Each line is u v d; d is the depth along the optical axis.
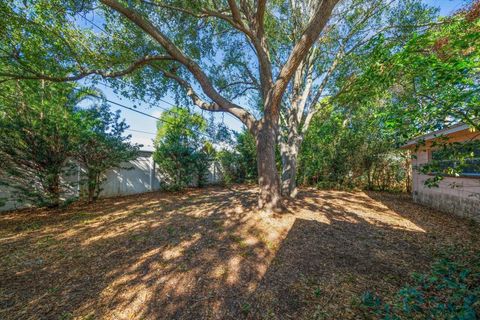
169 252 3.04
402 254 3.12
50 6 4.35
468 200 5.09
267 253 3.07
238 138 11.71
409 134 2.28
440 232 4.10
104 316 1.88
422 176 6.91
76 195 6.19
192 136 10.18
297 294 2.23
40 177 5.02
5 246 3.21
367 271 2.65
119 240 3.44
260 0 4.34
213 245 3.28
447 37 3.17
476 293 1.51
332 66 7.32
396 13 6.23
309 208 5.67
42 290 2.20
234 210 5.22
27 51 4.61
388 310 1.86
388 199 7.68
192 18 5.73
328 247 3.33
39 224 4.26
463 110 1.95
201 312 1.96
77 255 2.93
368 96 4.87
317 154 10.15
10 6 4.07
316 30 3.73
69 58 5.11
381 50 4.57
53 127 5.11
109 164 6.27
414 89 2.81
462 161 2.04
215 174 11.79
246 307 2.04
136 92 6.88
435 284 2.11
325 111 10.08
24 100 5.44
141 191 8.48
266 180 4.98
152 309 1.98
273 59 8.13
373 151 9.25
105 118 6.02
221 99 5.31
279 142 7.67
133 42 5.68
